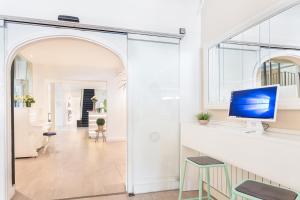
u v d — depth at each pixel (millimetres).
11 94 2832
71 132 10281
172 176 3172
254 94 1933
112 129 7523
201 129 2352
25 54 5863
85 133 9883
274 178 1447
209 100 2994
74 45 4980
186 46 3254
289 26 1816
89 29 2893
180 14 3258
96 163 4539
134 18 3074
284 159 1377
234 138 1835
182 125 2826
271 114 1728
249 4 2270
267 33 2049
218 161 2207
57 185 3277
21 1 2656
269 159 1490
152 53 3117
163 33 3096
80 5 2869
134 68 3041
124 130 7648
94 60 6629
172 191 3100
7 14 2609
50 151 5770
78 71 7574
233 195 1463
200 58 3293
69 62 6984
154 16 3152
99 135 8445
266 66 2062
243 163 1729
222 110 2709
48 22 2689
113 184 3328
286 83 1848
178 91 3213
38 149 5895
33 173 3875
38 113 6656
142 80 3072
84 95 14383
